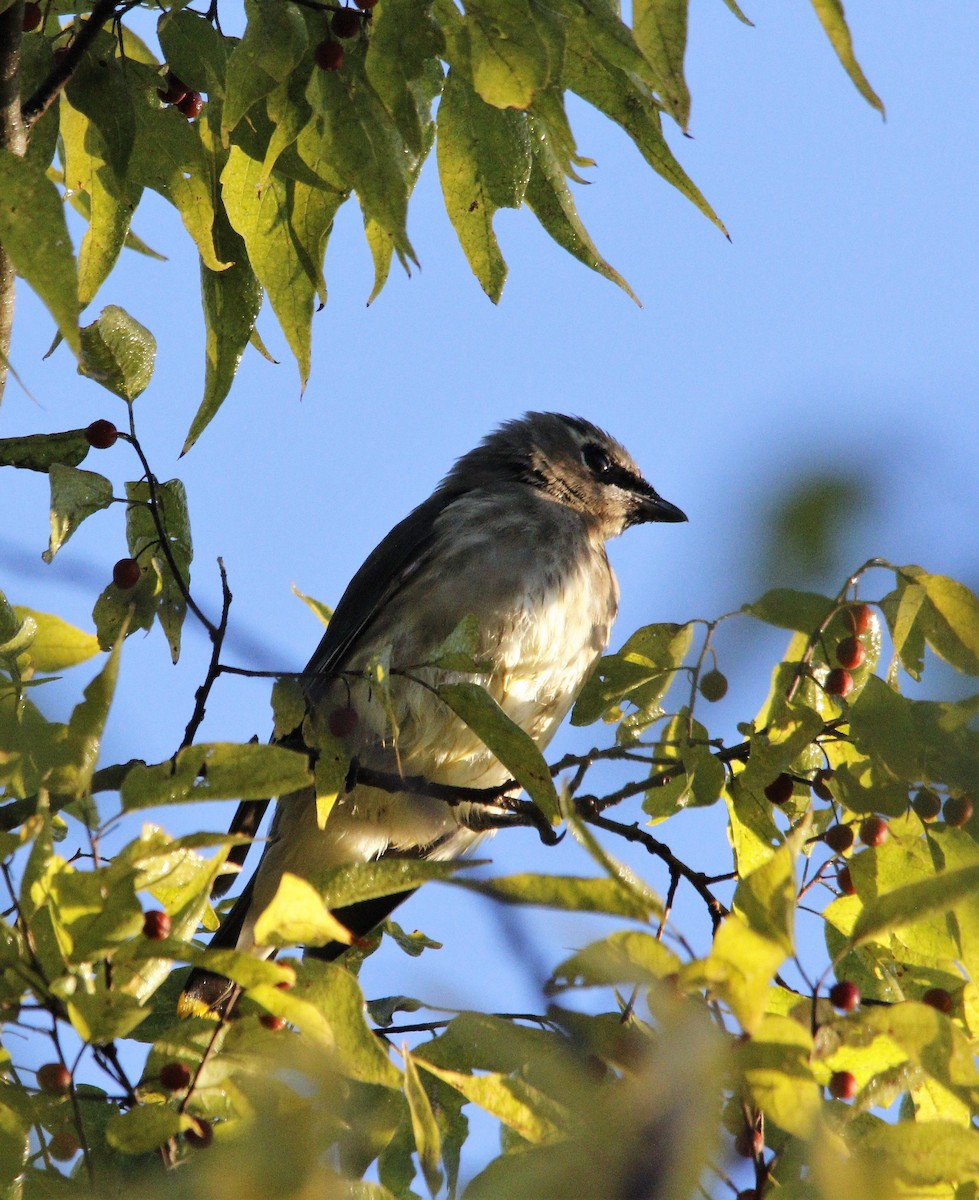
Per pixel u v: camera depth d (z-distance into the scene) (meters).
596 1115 4.81
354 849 11.95
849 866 7.45
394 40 7.12
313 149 8.07
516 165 8.38
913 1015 5.75
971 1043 6.09
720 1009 5.39
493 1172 4.69
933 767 7.12
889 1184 5.27
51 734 6.42
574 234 8.77
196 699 7.78
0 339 8.41
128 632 8.34
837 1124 6.27
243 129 8.52
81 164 8.97
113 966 5.84
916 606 7.00
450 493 13.32
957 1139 5.33
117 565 8.31
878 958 7.60
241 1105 5.67
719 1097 5.15
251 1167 5.16
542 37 7.09
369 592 12.22
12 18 7.66
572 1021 5.49
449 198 8.47
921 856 7.41
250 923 11.60
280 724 7.91
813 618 6.83
